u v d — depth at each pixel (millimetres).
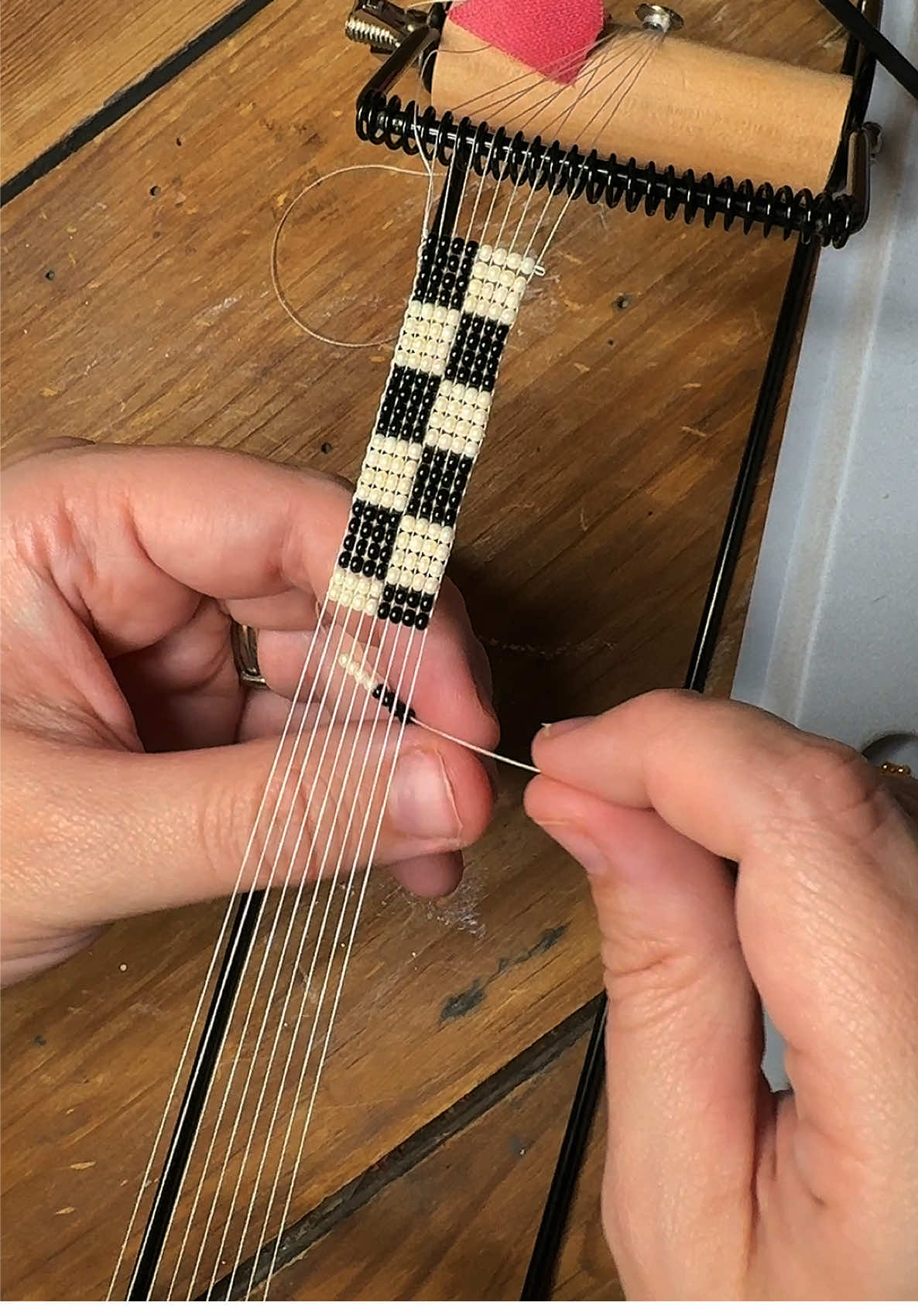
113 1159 215
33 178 217
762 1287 130
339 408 214
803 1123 126
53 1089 216
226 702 212
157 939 216
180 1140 187
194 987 216
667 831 144
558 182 158
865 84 171
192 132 214
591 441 209
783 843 122
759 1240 132
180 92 214
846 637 190
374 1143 211
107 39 214
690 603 209
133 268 216
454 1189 210
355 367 213
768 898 122
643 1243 140
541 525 210
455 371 151
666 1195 138
